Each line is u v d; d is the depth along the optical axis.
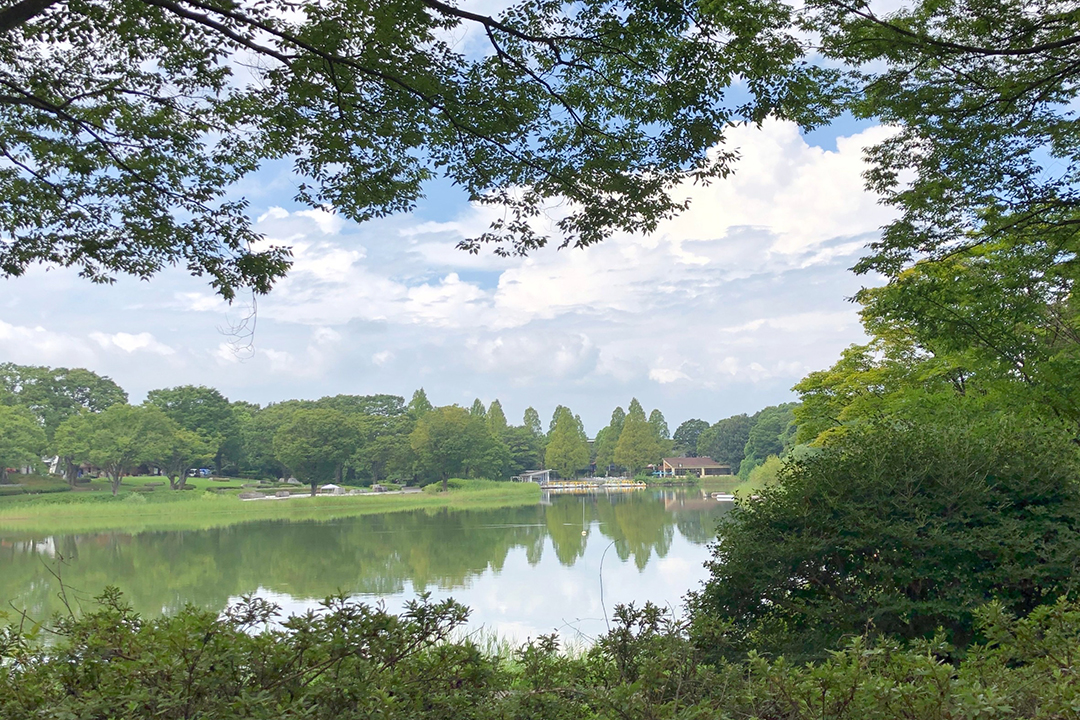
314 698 3.10
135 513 60.28
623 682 3.49
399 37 6.42
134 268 8.05
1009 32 8.24
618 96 7.05
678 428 157.12
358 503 72.38
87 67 7.41
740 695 3.38
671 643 4.09
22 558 31.94
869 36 8.46
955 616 5.85
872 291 12.09
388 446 97.44
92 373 94.56
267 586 22.98
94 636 3.23
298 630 3.34
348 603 3.68
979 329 11.12
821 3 8.45
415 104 6.87
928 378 16.81
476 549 31.64
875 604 6.28
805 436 21.81
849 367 19.98
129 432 77.00
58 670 3.14
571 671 4.02
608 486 118.38
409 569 25.70
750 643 6.20
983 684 3.35
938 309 11.28
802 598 6.62
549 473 135.25
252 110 7.23
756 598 6.73
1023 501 6.60
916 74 9.17
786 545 6.54
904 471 6.64
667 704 3.31
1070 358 11.31
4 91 7.20
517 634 13.48
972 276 11.16
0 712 2.81
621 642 4.29
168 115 7.56
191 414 95.00
